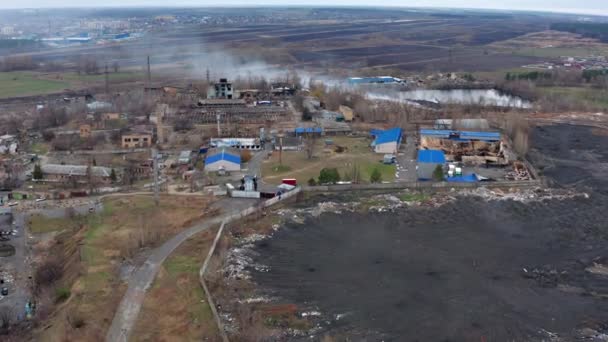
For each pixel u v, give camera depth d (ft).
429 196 404.57
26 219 367.86
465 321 255.29
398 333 245.86
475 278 294.46
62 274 297.12
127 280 278.05
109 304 257.14
